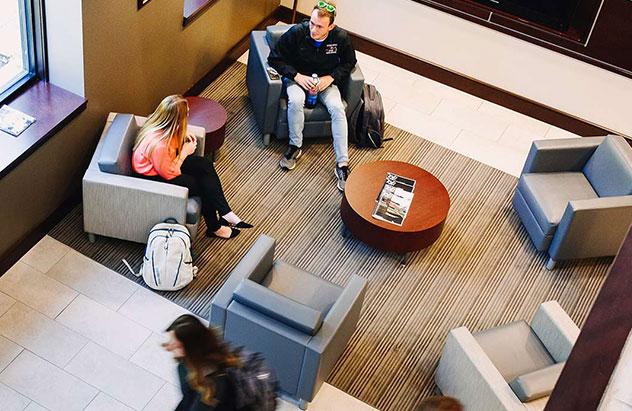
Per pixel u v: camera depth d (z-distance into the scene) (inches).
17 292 224.5
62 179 241.3
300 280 220.7
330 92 277.4
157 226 230.5
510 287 252.1
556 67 301.3
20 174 222.2
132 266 237.6
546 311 210.8
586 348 68.2
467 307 244.5
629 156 251.9
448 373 210.1
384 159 287.6
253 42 285.4
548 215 250.4
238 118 292.8
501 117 312.2
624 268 67.7
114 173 229.1
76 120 235.5
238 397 149.6
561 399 68.9
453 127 304.3
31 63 235.0
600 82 297.7
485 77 315.0
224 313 201.6
